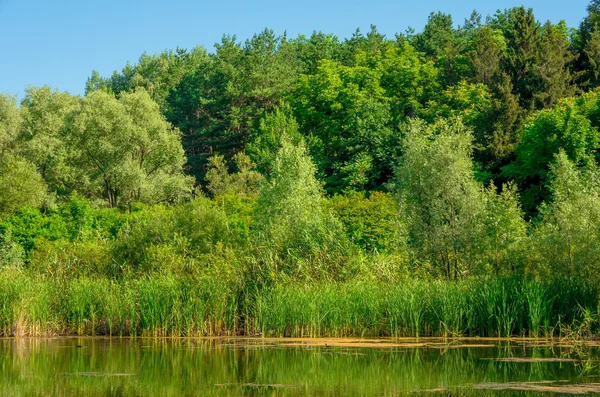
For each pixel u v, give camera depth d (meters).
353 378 13.38
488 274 23.59
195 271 22.88
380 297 20.23
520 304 19.47
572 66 54.84
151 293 20.59
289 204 31.77
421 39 83.69
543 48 53.28
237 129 73.69
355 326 19.94
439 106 57.25
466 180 26.42
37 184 43.00
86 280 22.09
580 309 19.41
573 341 18.33
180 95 80.38
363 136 55.75
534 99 50.50
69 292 21.55
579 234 22.23
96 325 21.16
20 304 20.78
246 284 21.52
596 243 21.98
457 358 15.55
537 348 17.09
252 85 75.44
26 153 53.66
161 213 29.02
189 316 20.45
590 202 22.86
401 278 22.77
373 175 53.53
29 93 56.66
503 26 79.19
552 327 19.16
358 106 60.50
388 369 14.32
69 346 18.17
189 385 12.73
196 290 20.88
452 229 24.97
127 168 53.22
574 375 13.39
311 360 15.48
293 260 22.84
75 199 40.19
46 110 56.34
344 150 56.94
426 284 20.89
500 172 48.59
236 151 72.81
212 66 83.19
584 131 42.56
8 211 40.78
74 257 25.17
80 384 12.83
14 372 14.15
